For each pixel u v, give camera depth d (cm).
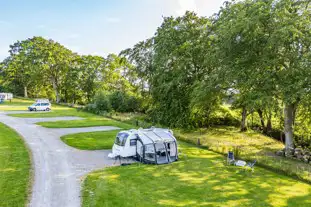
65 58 6506
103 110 4416
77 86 6259
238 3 2116
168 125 3028
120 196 1112
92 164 1595
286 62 1842
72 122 3294
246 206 1055
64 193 1134
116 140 1817
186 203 1063
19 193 1120
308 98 1628
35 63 6216
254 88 1933
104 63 6059
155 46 3338
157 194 1150
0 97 6506
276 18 1748
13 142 2094
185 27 3133
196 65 3008
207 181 1342
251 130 3206
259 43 1850
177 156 1762
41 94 8200
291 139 2019
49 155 1764
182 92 3038
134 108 4709
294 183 1347
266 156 1911
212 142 2362
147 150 1670
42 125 2994
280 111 2058
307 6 1770
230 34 1914
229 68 2047
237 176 1438
